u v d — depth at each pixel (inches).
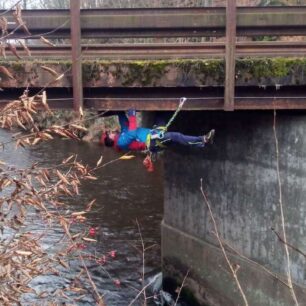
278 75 295.0
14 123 166.2
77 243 187.0
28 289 178.1
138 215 636.1
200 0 840.9
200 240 396.2
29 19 280.2
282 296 321.4
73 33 277.6
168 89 301.9
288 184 314.7
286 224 318.3
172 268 431.5
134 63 292.0
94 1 1036.5
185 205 414.6
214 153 376.2
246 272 349.7
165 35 287.1
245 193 349.7
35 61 291.9
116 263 482.6
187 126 395.2
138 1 1024.9
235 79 295.7
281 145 318.0
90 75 291.0
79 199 703.7
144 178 832.9
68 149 1099.9
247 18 285.3
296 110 306.8
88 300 389.1
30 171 171.8
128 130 285.9
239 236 357.7
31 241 173.0
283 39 621.0
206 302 391.2
